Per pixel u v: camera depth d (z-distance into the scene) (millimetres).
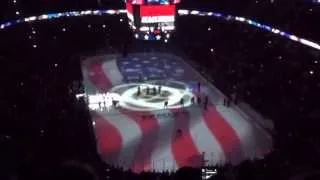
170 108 45750
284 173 24266
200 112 44688
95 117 43250
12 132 33156
